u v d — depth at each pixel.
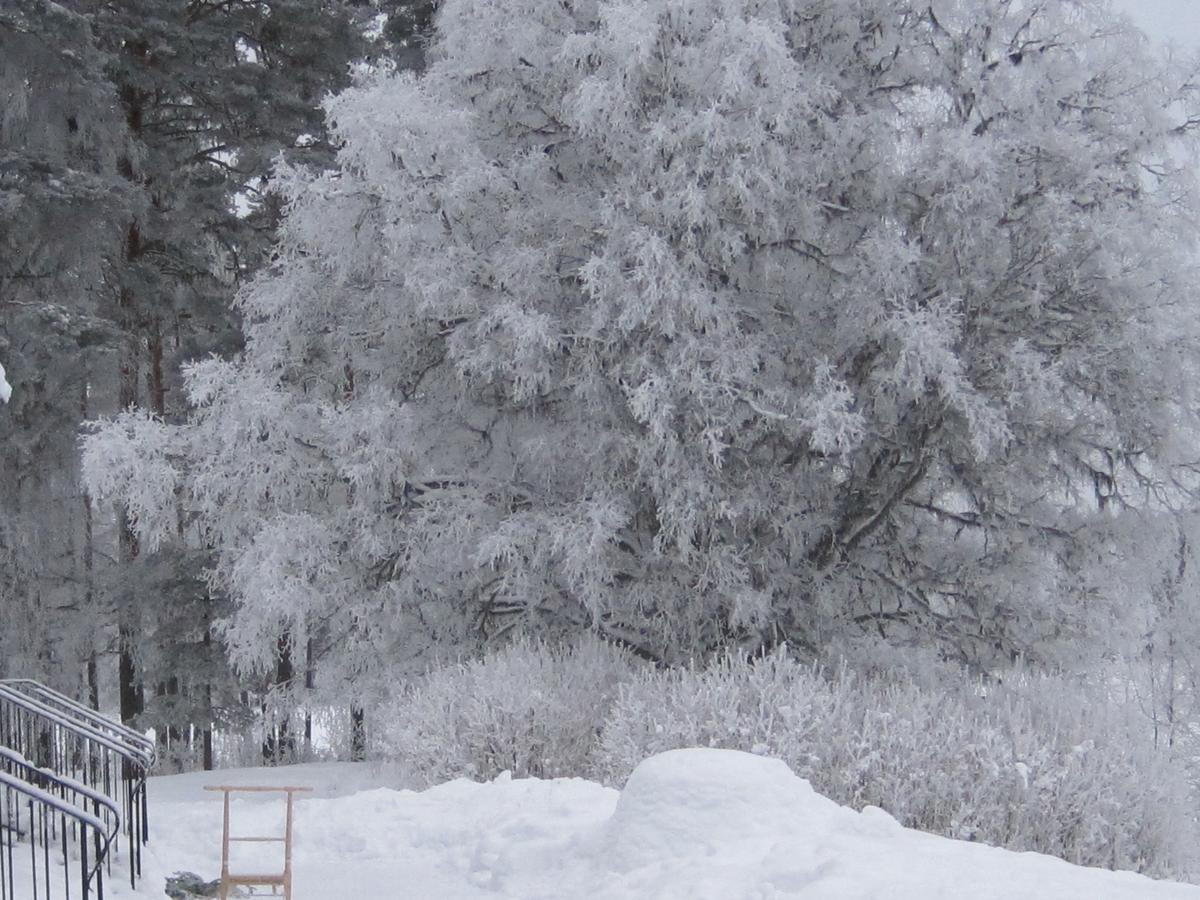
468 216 16.61
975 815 10.70
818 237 17.16
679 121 15.19
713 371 15.22
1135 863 10.87
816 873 7.24
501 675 13.91
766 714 11.93
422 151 16.12
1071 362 15.98
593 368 15.84
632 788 8.92
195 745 26.64
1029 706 12.29
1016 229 16.45
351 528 16.83
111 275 22.75
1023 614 16.81
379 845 10.20
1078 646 16.91
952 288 16.34
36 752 11.64
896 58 17.64
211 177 23.31
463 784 11.73
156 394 24.84
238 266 24.67
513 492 17.00
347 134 16.59
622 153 16.02
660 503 15.57
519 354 15.29
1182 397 16.52
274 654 18.03
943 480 17.25
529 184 16.86
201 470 17.06
